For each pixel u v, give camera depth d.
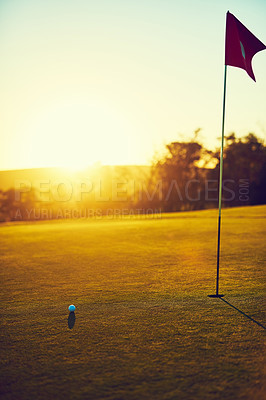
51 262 11.98
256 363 4.27
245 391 3.70
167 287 8.11
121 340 5.07
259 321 5.68
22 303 7.19
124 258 12.38
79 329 5.56
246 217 25.00
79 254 13.45
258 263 10.66
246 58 7.02
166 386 3.83
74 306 6.56
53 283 8.94
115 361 4.43
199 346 4.78
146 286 8.28
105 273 9.98
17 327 5.75
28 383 3.99
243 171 45.34
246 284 8.13
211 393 3.68
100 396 3.69
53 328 5.65
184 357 4.47
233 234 17.34
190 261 11.45
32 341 5.15
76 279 9.32
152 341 5.00
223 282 8.39
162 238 17.06
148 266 10.84
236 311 6.20
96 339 5.14
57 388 3.87
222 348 4.70
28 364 4.44
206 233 18.08
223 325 5.53
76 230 21.06
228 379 3.93
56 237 18.47
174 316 6.02
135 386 3.85
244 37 7.02
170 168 47.75
